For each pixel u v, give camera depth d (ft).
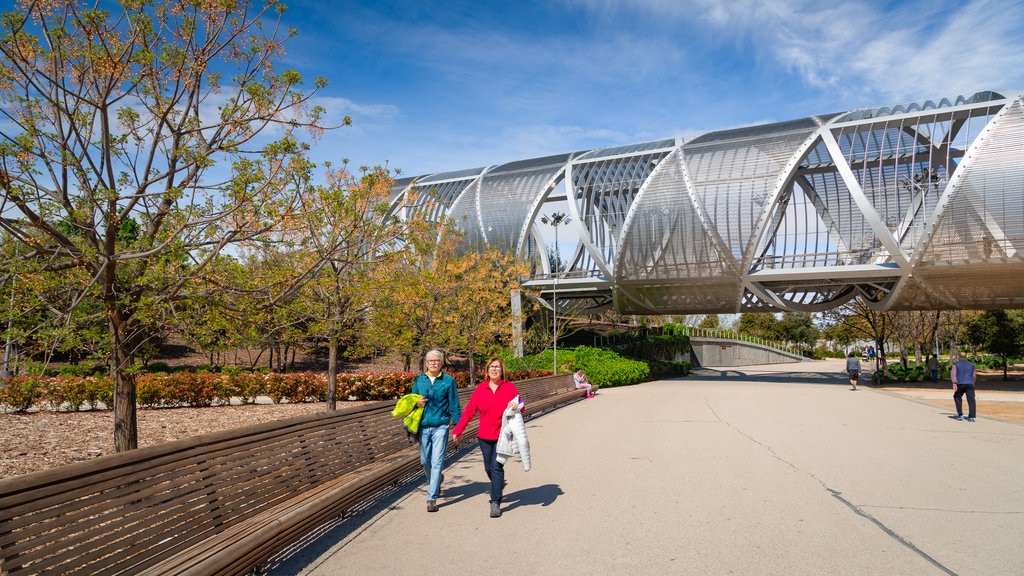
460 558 14.82
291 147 21.47
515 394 19.39
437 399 20.17
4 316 18.80
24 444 32.63
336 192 26.23
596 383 88.79
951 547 15.43
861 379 112.37
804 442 33.76
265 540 13.53
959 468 26.05
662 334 159.12
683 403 61.26
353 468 21.16
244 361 119.34
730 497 20.81
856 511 18.95
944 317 129.29
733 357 209.05
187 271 21.06
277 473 16.70
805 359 275.18
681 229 96.99
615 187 108.37
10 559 9.10
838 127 90.63
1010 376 120.78
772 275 95.71
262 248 23.66
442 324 60.18
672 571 13.79
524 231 108.27
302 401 59.31
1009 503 19.98
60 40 19.80
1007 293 86.17
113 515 11.16
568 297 123.85
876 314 127.03
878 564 14.19
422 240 35.29
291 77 21.79
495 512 18.54
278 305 24.75
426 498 21.34
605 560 14.57
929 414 49.98
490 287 71.26
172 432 37.91
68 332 19.25
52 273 20.97
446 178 127.85
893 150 97.96
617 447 31.94
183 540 12.55
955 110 83.97
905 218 90.79
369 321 41.06
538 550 15.37
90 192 18.62
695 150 100.58
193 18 21.57
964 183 80.43
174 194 19.69
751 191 92.63
